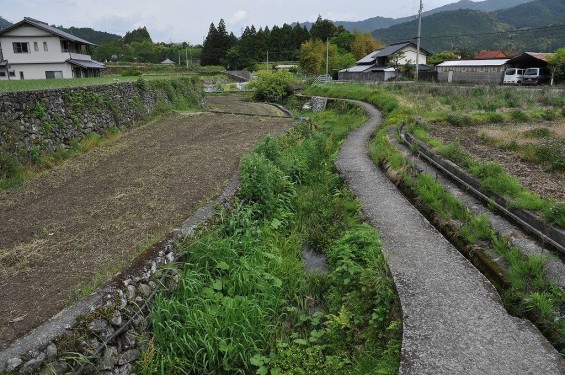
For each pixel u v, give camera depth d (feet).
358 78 157.28
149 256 18.16
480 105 70.79
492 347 13.50
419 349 13.51
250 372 16.44
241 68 245.24
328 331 17.69
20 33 102.37
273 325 18.67
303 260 24.82
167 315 16.37
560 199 24.68
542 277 16.57
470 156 35.19
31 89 38.52
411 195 29.48
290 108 118.32
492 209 24.59
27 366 12.10
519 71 115.34
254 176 29.86
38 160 33.88
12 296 15.97
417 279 17.75
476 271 18.38
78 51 118.52
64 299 15.65
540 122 58.23
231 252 20.88
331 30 252.62
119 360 14.46
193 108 81.71
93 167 35.63
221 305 17.88
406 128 52.70
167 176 32.81
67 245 20.49
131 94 59.06
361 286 19.13
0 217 24.38
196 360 15.74
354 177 35.06
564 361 12.80
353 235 22.04
